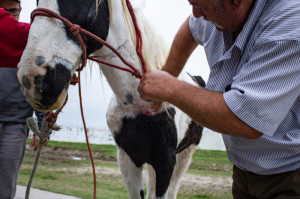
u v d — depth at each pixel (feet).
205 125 4.49
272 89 4.22
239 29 5.08
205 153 36.47
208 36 5.91
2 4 8.87
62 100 5.91
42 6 5.82
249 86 4.28
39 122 9.75
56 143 43.60
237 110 4.20
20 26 7.82
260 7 4.68
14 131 8.95
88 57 6.81
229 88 4.83
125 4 7.39
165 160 7.74
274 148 4.86
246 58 4.82
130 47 7.43
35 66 5.49
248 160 5.12
